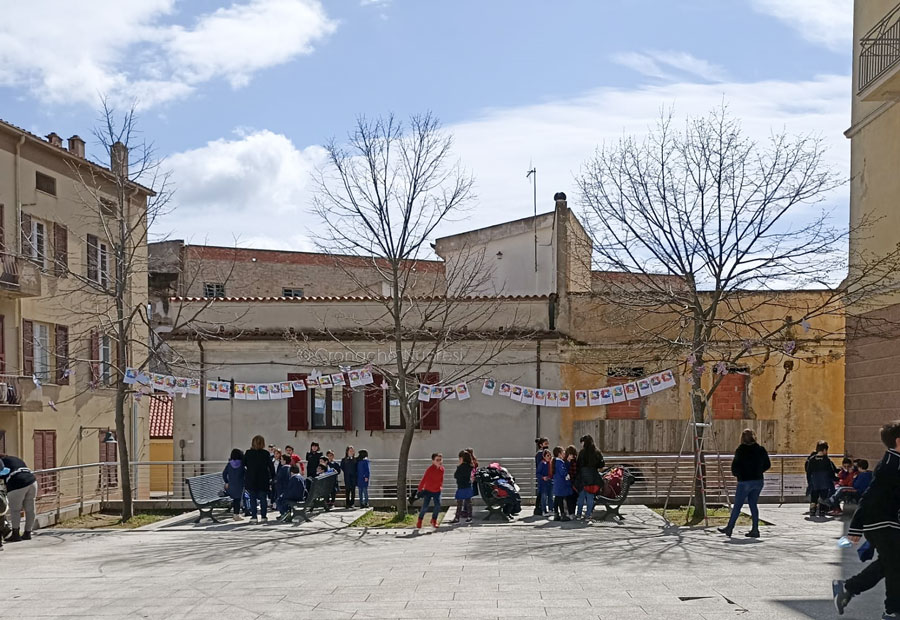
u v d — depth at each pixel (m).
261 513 18.30
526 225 31.45
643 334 24.67
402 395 19.12
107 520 19.22
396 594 9.70
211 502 18.58
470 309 25.59
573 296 25.64
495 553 13.05
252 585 10.55
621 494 17.39
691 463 23.42
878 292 18.30
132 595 10.06
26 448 25.11
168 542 15.25
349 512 19.98
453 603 9.06
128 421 30.00
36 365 25.84
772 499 20.48
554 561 12.02
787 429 25.45
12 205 24.62
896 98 18.48
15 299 24.92
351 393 25.69
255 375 25.69
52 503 21.00
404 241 20.20
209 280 43.94
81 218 27.88
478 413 25.45
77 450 27.39
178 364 22.27
